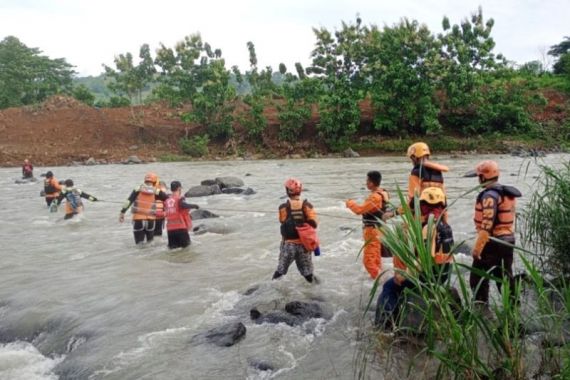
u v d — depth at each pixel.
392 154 37.84
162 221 10.78
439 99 42.91
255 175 24.52
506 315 4.05
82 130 42.91
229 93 41.22
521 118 38.19
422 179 6.15
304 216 7.00
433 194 5.25
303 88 40.94
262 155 39.31
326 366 4.68
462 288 4.08
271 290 6.86
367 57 41.97
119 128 43.25
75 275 8.15
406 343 4.90
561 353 4.20
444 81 39.50
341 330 5.46
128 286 7.43
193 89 42.06
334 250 9.06
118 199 17.39
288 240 7.07
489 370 3.98
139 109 47.66
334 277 7.37
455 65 39.19
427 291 4.40
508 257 5.28
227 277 7.71
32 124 43.53
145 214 10.23
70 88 61.44
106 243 10.58
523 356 4.19
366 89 42.09
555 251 5.99
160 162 37.06
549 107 39.94
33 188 21.62
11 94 52.81
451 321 3.91
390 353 4.74
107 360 5.07
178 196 9.77
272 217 12.95
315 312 5.82
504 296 4.10
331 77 40.16
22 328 6.21
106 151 39.47
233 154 40.19
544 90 42.50
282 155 39.31
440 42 39.66
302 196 16.17
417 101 39.41
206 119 41.84
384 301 5.29
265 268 8.13
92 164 35.84
